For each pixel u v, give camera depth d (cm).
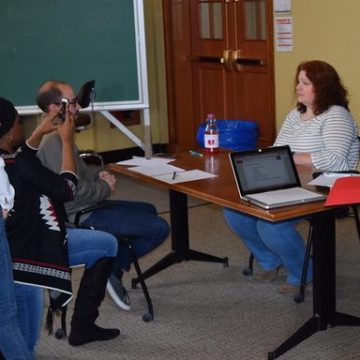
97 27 636
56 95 379
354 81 575
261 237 405
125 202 420
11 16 618
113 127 809
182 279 452
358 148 422
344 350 346
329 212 342
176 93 786
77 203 383
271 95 652
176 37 765
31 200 311
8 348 287
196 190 354
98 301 363
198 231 550
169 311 404
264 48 652
